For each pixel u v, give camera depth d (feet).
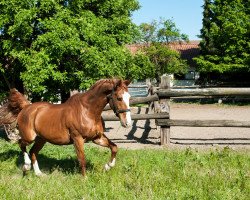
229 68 88.84
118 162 25.96
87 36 35.35
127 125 20.98
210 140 37.93
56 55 34.53
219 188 20.01
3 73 38.99
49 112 23.49
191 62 142.51
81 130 21.99
